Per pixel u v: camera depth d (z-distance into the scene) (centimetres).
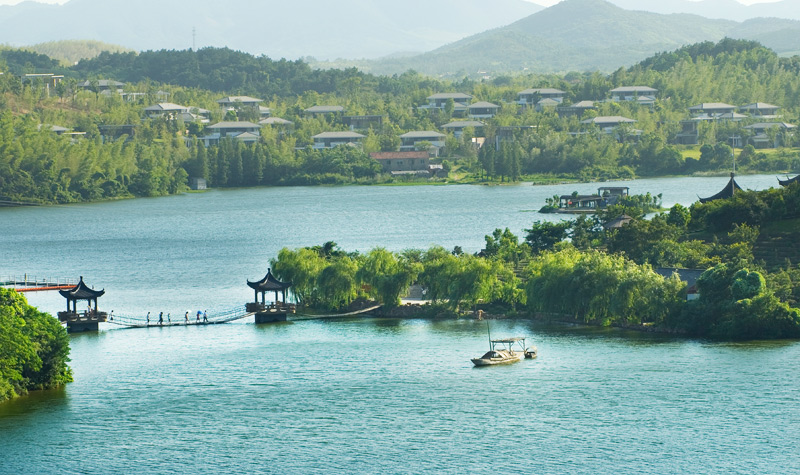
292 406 18888
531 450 16525
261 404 19025
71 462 16375
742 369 19962
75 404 19100
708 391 18850
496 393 19275
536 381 19875
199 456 16575
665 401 18475
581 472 15662
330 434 17412
